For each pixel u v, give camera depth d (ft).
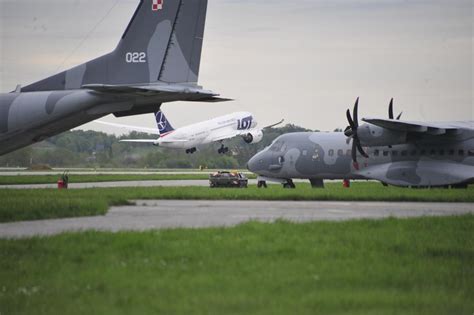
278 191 519.60
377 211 361.51
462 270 195.00
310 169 595.88
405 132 524.52
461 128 520.01
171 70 435.12
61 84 452.35
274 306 155.84
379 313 151.23
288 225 273.13
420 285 177.27
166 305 156.46
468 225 278.87
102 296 164.76
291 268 194.18
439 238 246.27
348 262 203.21
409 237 247.29
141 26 437.58
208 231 255.50
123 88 410.72
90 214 331.57
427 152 547.90
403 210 368.89
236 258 207.92
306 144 601.21
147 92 417.49
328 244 231.30
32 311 154.30
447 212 355.77
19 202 352.90
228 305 156.46
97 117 453.58
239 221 305.53
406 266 199.31
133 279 180.55
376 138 531.09
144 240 232.12
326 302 159.02
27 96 450.71
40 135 463.42
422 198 446.19
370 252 218.79
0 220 304.50
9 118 449.48
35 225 288.92
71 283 176.86
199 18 434.30
